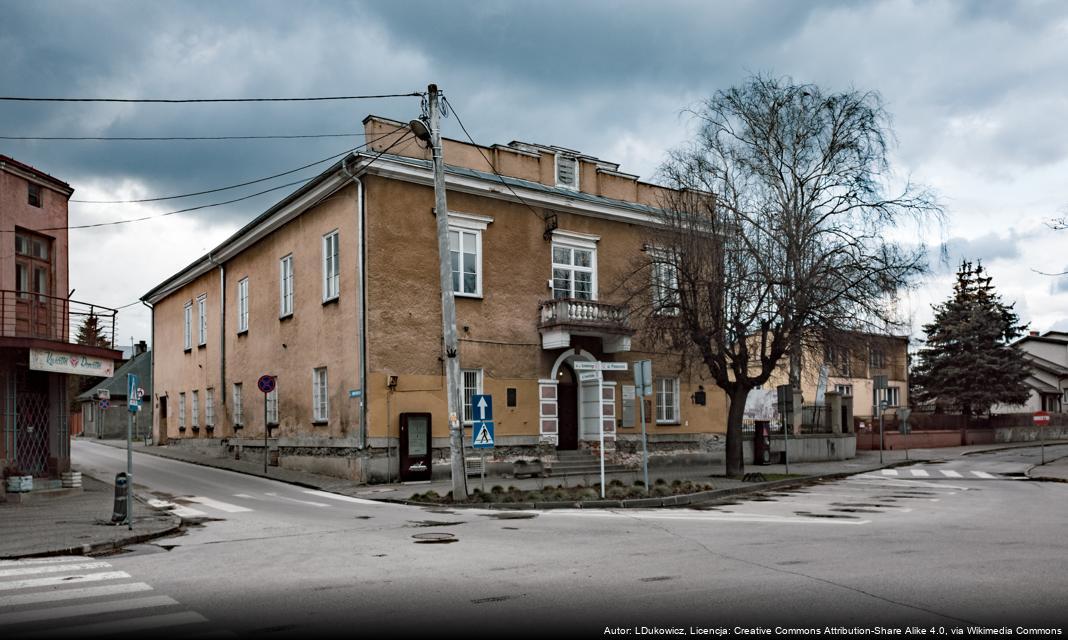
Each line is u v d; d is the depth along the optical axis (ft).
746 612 23.30
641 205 96.78
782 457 104.68
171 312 133.69
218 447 109.19
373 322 74.84
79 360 62.75
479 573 29.94
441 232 61.05
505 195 84.02
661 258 80.18
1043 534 38.86
